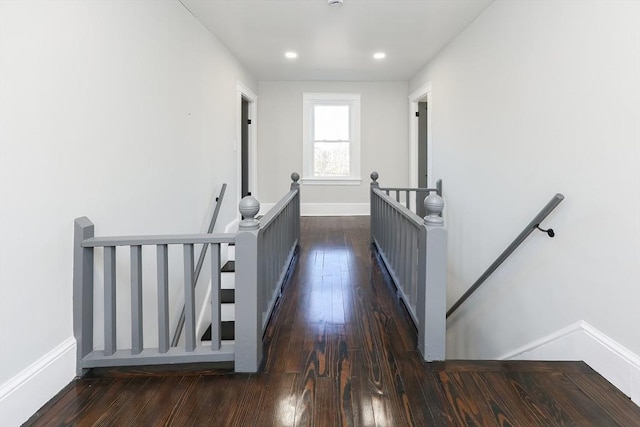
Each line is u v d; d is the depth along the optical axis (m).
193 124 3.19
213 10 3.12
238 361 1.73
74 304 1.69
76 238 1.68
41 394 1.49
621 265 1.70
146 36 2.37
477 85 3.36
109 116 1.96
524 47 2.56
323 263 3.64
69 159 1.66
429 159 4.79
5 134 1.33
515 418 1.41
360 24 3.53
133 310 1.74
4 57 1.32
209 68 3.60
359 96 6.07
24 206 1.42
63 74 1.61
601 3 1.82
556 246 2.20
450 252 4.09
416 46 4.19
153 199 2.47
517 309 2.66
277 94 6.03
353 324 2.29
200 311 3.41
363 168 6.16
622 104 1.69
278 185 6.15
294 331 2.19
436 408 1.47
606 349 1.74
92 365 1.71
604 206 1.81
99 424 1.38
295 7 3.12
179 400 1.53
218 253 1.75
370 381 1.66
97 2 1.85
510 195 2.77
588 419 1.42
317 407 1.48
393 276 2.88
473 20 3.44
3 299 1.34
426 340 1.83
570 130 2.07
